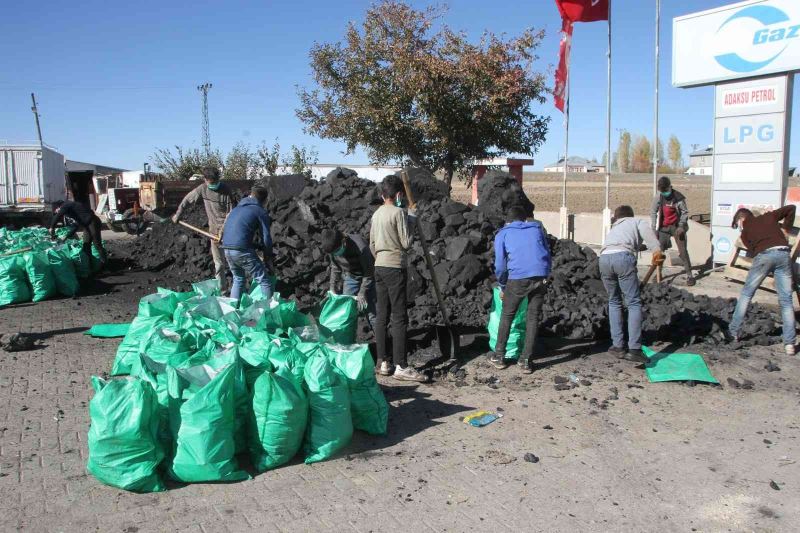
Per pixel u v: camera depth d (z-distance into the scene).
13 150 24.98
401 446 4.62
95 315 8.80
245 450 4.31
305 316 5.94
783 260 6.69
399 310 5.95
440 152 19.95
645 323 7.36
